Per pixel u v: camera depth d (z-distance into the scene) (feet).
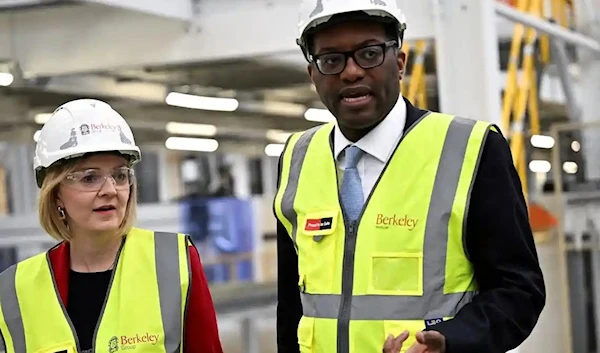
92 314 8.69
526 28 18.58
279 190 8.85
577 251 20.43
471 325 7.29
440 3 14.29
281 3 16.79
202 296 8.88
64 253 8.92
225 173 56.85
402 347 7.74
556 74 23.94
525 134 19.86
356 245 8.04
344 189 8.24
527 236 7.64
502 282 7.55
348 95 7.82
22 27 19.34
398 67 8.04
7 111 26.94
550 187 21.31
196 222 35.70
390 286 7.86
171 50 17.75
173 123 32.81
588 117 22.58
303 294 8.39
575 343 20.44
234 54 17.20
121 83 25.46
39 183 8.91
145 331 8.60
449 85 14.25
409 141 8.09
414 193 7.93
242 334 30.01
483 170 7.72
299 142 9.01
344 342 7.95
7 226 31.04
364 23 7.66
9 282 8.96
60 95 25.89
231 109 30.81
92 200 8.50
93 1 15.16
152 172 55.52
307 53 8.09
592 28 22.07
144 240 8.96
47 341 8.64
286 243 8.83
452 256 7.75
